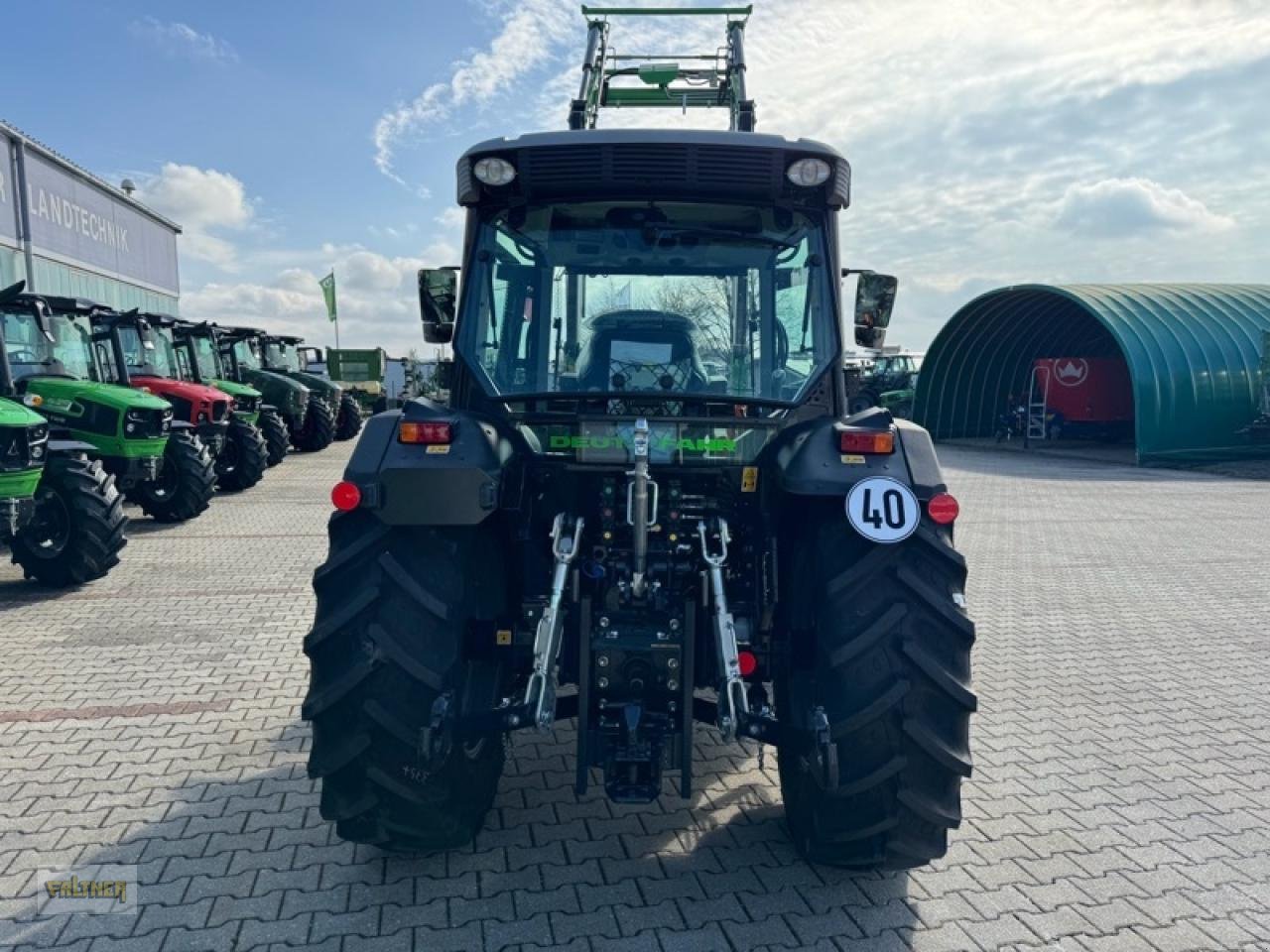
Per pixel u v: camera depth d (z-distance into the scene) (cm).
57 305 997
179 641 611
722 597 310
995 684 560
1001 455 2162
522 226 356
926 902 319
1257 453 2083
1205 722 499
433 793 309
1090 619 716
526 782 410
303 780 404
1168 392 1961
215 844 349
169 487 1088
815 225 354
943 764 297
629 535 335
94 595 737
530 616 345
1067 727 490
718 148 334
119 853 342
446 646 304
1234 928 308
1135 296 2361
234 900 311
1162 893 328
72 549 745
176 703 496
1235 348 2091
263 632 633
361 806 307
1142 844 364
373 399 2911
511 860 342
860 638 297
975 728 488
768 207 351
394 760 303
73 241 2641
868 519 297
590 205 351
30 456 674
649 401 345
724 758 439
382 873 331
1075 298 2291
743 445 338
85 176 2698
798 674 313
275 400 1808
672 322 354
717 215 351
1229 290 2511
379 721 298
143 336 1251
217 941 289
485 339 359
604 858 344
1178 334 2089
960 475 1728
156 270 3309
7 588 759
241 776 407
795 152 334
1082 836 371
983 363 2675
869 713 293
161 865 334
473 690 314
